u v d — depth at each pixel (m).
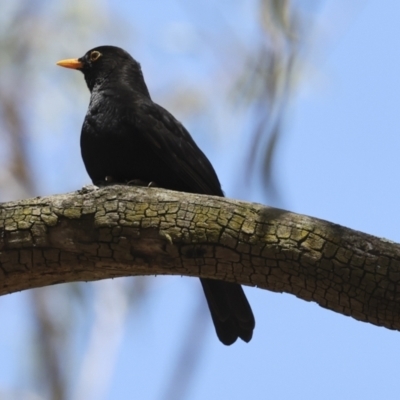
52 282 9.55
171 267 9.17
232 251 8.87
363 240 8.55
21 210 9.15
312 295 8.82
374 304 8.55
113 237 9.05
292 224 8.73
